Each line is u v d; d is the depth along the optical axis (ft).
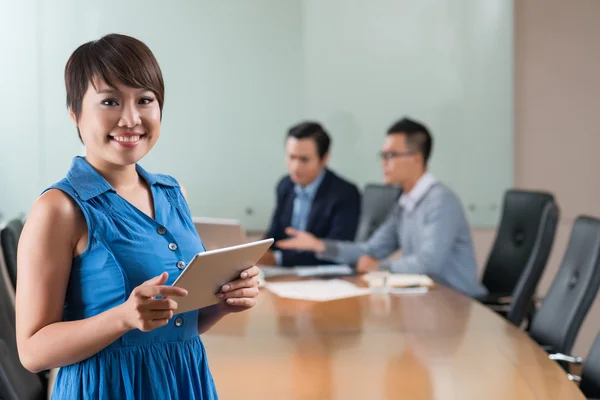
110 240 4.97
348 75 17.47
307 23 17.30
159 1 16.79
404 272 12.67
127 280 4.98
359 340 8.46
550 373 7.30
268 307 10.12
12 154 16.24
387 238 14.12
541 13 18.13
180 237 5.32
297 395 6.68
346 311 9.89
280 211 15.48
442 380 7.07
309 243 13.24
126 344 5.06
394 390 6.80
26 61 16.24
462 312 9.82
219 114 17.12
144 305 4.50
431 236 12.86
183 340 5.30
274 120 17.30
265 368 7.45
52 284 4.82
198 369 5.42
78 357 4.73
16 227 10.62
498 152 17.87
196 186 17.13
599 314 18.40
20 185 16.28
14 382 7.43
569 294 9.84
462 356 7.84
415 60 17.61
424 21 17.57
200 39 16.98
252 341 8.45
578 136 18.33
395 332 8.82
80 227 4.94
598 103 18.33
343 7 17.38
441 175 17.78
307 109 17.39
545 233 11.22
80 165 5.13
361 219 16.60
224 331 8.88
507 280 13.46
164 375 5.13
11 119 16.21
